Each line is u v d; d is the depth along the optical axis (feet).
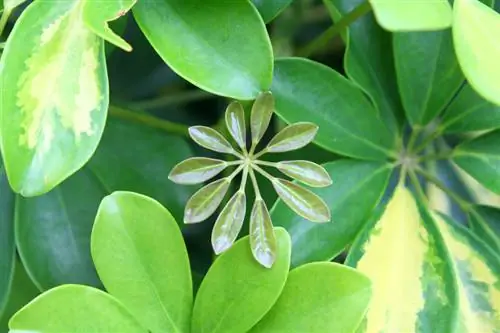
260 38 2.24
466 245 2.45
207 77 2.23
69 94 2.21
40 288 2.38
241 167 2.25
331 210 2.41
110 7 2.19
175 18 2.25
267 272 2.25
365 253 2.39
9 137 2.17
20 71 2.19
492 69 2.14
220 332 2.26
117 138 2.51
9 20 2.56
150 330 2.26
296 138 2.27
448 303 2.36
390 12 2.08
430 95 2.52
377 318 2.35
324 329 2.23
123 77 2.90
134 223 2.23
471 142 2.51
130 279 2.24
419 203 2.46
